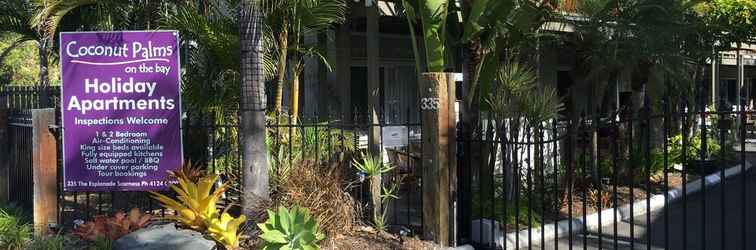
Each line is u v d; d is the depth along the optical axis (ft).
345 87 35.53
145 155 21.71
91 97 21.65
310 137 25.25
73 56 21.54
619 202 30.89
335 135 26.23
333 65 34.35
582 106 32.27
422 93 21.47
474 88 23.67
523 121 26.40
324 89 35.47
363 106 37.76
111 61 21.49
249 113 20.34
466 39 22.76
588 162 33.09
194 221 18.57
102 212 25.08
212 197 18.69
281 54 25.12
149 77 21.50
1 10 36.99
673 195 33.68
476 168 24.41
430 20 21.18
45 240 20.21
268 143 23.32
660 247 24.03
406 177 27.14
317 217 20.35
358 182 23.16
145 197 25.43
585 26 30.25
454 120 21.58
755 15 36.94
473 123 24.18
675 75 31.45
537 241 24.52
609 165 34.40
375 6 25.64
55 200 22.31
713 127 44.68
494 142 21.53
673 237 25.76
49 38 28.32
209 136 25.95
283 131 25.53
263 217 20.02
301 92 37.58
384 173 25.76
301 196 20.52
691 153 40.29
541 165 20.01
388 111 39.78
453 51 26.48
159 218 20.34
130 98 21.58
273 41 24.20
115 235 19.86
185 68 26.91
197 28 24.72
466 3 23.88
